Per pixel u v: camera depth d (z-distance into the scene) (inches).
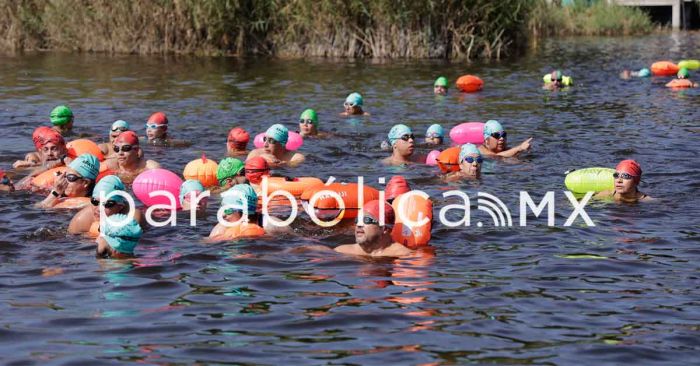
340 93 1378.0
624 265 518.6
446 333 406.9
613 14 2714.1
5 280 484.4
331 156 887.7
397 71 1660.9
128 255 534.6
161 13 1979.6
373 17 1882.4
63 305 443.5
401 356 378.6
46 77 1552.7
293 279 490.0
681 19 2847.0
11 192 705.6
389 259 532.1
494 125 894.4
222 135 1009.5
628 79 1587.1
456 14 1882.4
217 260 526.9
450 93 1389.0
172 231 596.4
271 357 377.4
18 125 1059.3
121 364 369.4
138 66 1731.1
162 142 948.6
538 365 369.4
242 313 433.1
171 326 414.6
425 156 878.4
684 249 552.4
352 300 453.1
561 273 502.6
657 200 690.2
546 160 860.0
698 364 373.4
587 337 402.6
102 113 1167.0
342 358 376.2
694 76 1627.7
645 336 404.2
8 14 2096.5
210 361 373.1
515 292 467.5
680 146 919.7
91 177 680.4
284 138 852.6
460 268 513.0
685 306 445.7
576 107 1238.3
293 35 1935.3
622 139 969.5
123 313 432.1
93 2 2032.5
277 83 1492.4
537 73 1659.7
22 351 383.6
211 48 1984.5
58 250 546.0
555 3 2763.3
